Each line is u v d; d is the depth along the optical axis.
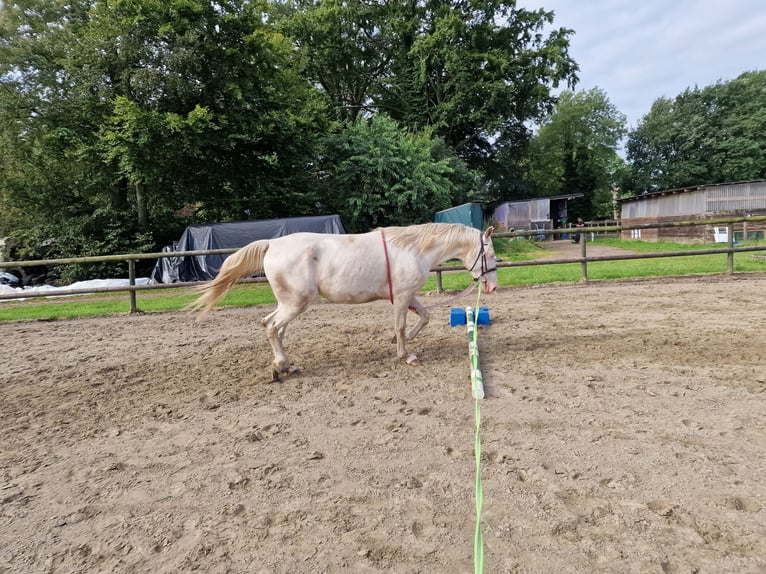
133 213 17.41
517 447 3.04
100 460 3.17
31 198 17.39
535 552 2.08
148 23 13.98
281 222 13.87
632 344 5.25
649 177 47.19
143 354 5.95
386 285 4.69
